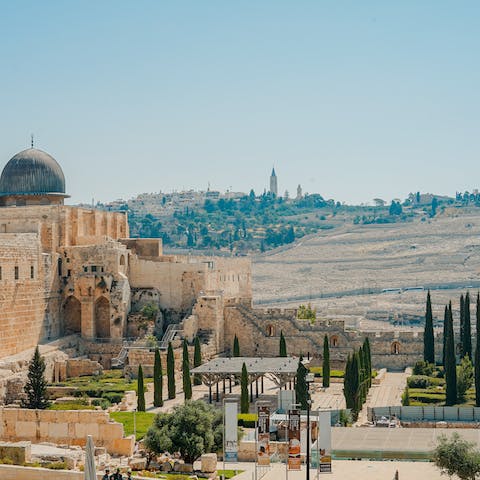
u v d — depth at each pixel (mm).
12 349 179625
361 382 161875
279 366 161500
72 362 184250
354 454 121375
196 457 121188
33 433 128500
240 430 130750
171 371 166250
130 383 173750
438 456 110688
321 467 107250
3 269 177000
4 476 104250
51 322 197750
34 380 151625
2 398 153875
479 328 164125
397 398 169625
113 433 125438
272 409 155500
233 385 181625
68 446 123750
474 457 109312
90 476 89688
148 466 117375
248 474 113062
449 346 165125
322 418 107000
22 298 184500
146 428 136625
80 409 142250
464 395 168750
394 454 120938
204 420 121375
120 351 196000
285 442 123938
